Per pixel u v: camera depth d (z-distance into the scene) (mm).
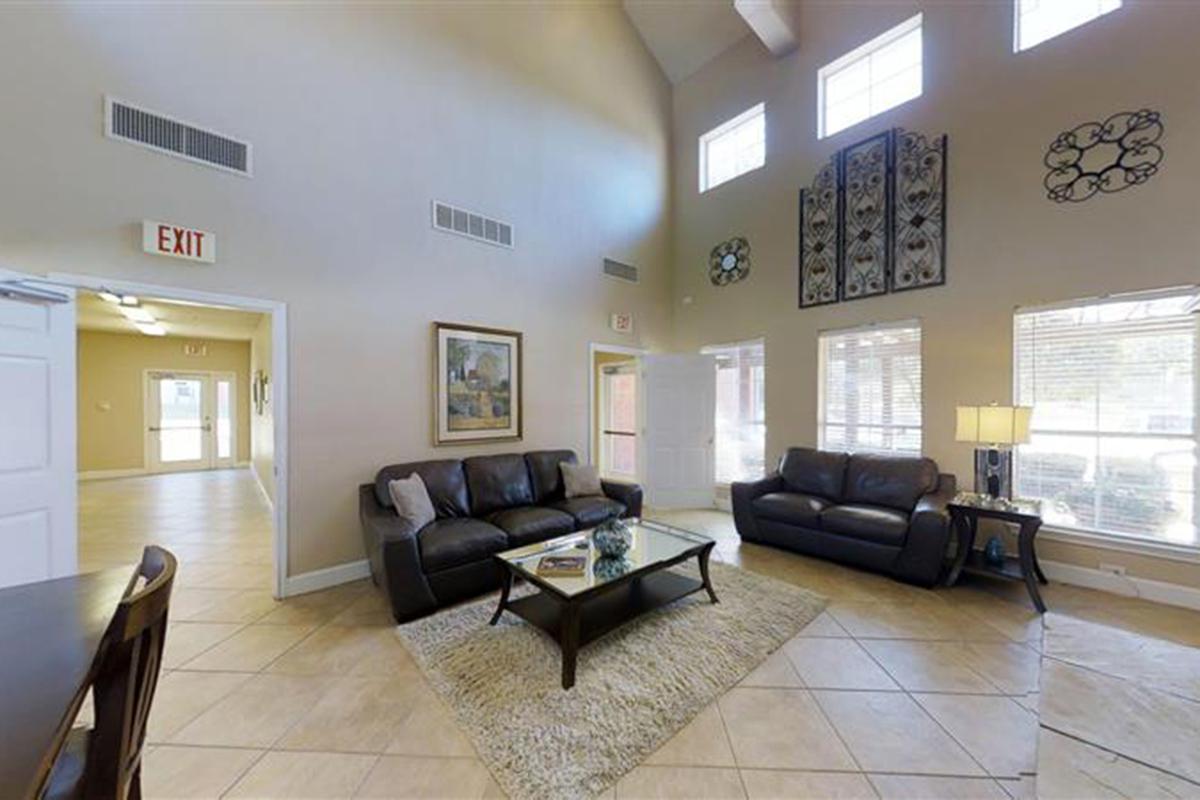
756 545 4188
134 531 4660
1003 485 3271
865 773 1659
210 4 2900
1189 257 2863
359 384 3529
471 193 4191
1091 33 3188
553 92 4840
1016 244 3508
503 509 3920
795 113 4938
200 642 2553
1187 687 1417
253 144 3055
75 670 998
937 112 3912
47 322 2402
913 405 4109
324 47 3363
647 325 5848
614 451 7438
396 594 2758
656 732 1858
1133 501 3107
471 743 1805
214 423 8859
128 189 2635
